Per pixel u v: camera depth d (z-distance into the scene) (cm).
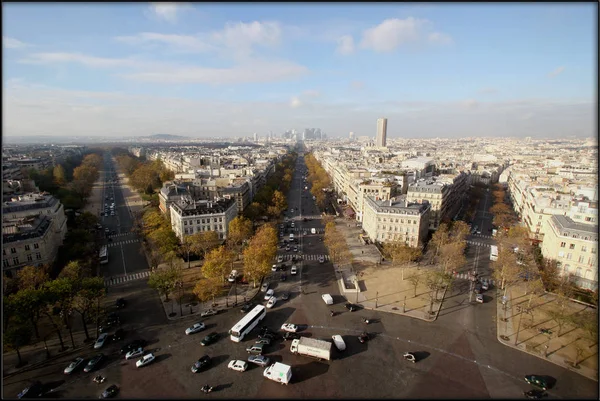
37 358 15562
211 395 13350
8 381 14138
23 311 15062
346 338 17075
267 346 16412
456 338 17025
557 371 14625
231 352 16012
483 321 18525
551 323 18175
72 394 13412
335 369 14825
